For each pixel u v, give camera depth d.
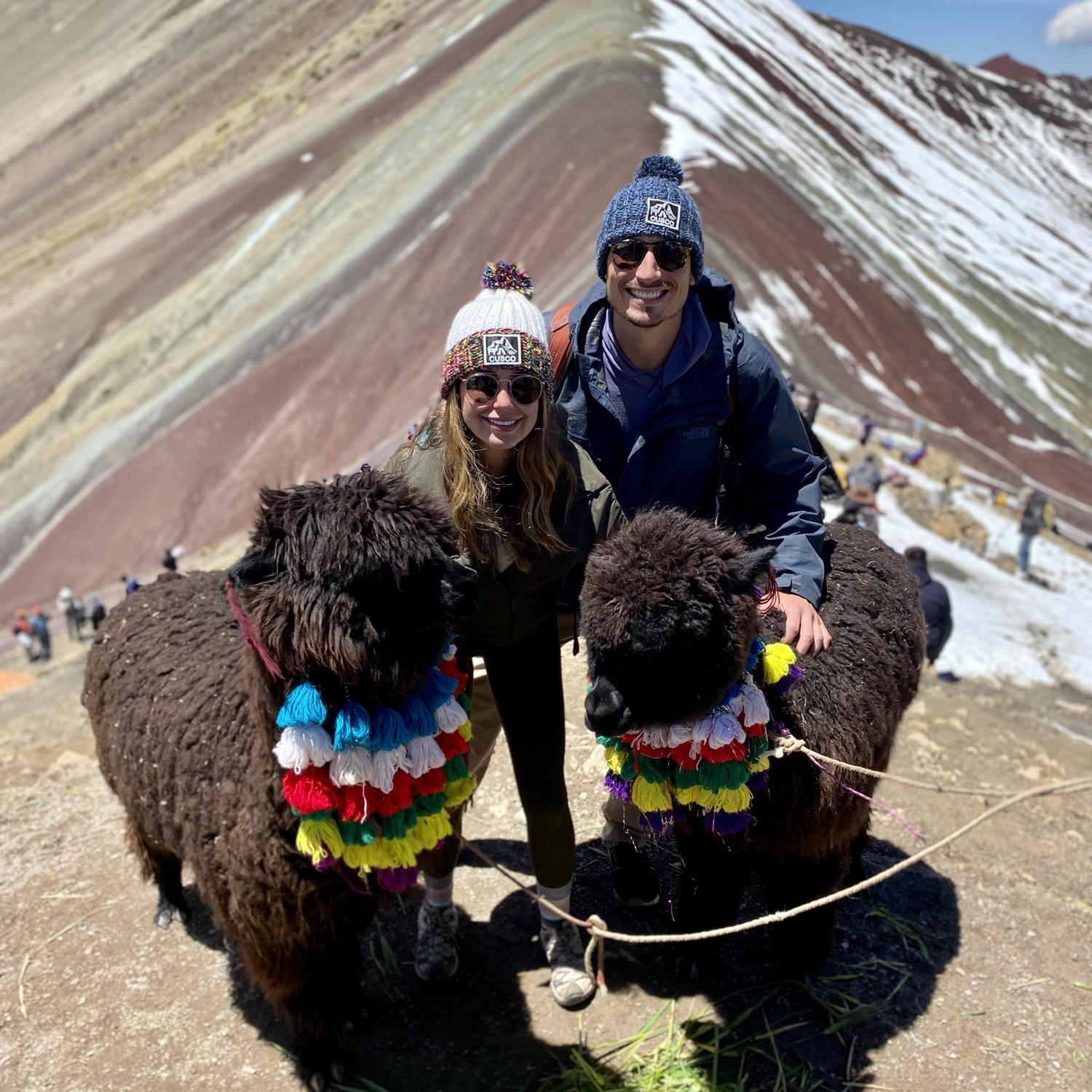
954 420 21.67
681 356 2.01
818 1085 2.02
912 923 2.57
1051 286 34.12
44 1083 2.05
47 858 2.91
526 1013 2.17
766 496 2.19
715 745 1.74
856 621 2.23
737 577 1.71
